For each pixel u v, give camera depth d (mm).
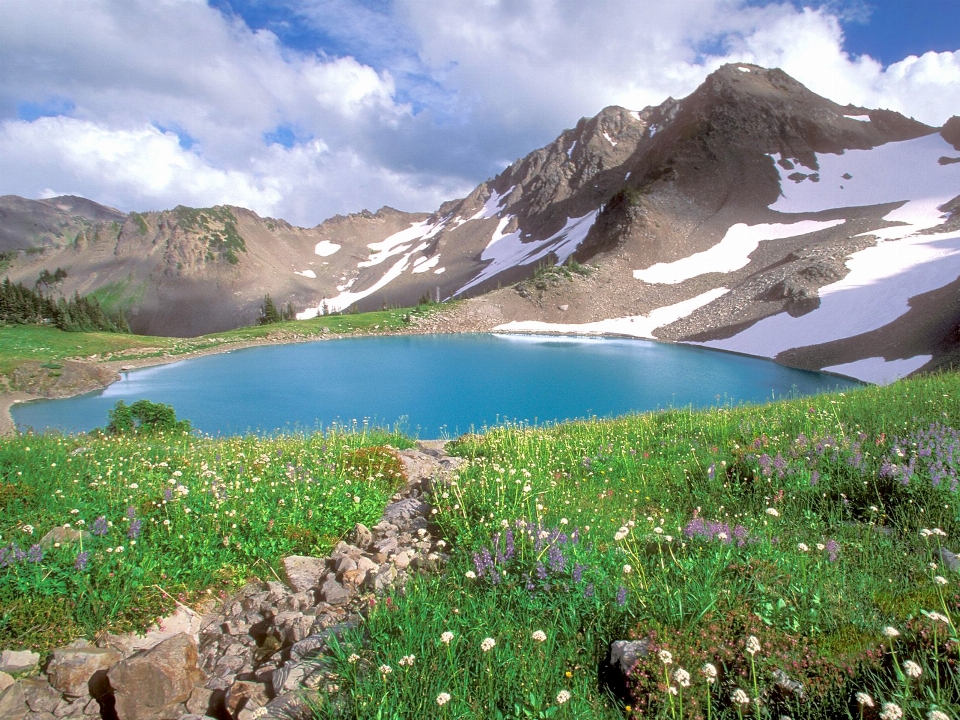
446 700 3824
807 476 8953
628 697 4199
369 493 10234
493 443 15234
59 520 7695
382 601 5684
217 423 47938
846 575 5594
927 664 3789
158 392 65125
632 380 70188
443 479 10812
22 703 4992
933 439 9492
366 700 4164
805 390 62500
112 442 15836
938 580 4625
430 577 6457
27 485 8922
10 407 58219
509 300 143875
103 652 5461
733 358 93312
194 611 6531
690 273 150750
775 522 7793
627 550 6344
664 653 3986
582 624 5117
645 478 10891
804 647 4305
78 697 5137
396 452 13445
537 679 4227
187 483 9641
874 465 8977
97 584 6348
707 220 177000
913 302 91375
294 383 69000
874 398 14086
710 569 5531
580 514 8266
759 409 16344
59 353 89000
